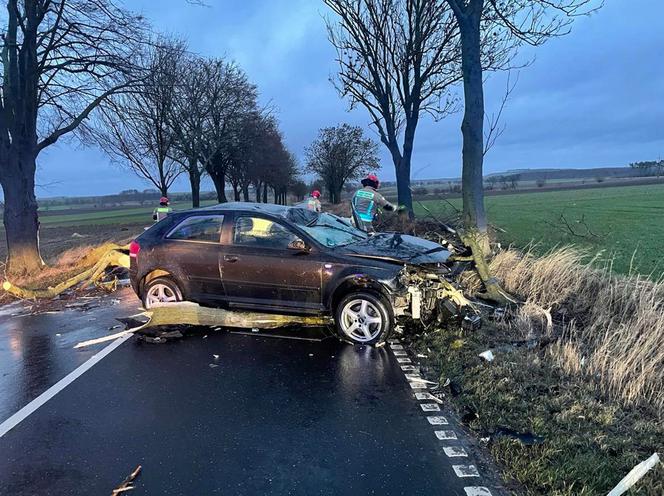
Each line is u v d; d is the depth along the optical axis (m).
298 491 2.81
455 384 4.29
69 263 12.20
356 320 5.48
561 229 12.93
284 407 3.94
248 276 5.88
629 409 3.76
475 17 8.03
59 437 3.49
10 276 11.17
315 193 16.67
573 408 3.67
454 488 2.83
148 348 5.45
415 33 13.19
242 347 5.43
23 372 4.80
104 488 2.88
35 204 11.83
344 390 4.26
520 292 6.93
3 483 2.95
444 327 5.72
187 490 2.84
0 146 11.23
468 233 7.23
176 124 24.05
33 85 11.44
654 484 2.81
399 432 3.50
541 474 2.91
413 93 13.95
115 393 4.25
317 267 5.62
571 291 6.57
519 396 3.96
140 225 35.81
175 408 3.94
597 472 2.92
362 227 9.37
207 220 6.28
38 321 6.88
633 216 19.30
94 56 11.41
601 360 4.42
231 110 28.39
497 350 4.96
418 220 12.84
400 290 5.33
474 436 3.44
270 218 6.03
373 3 13.38
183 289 6.23
